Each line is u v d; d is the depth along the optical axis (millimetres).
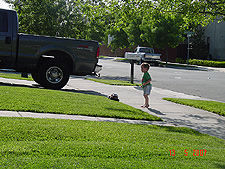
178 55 45531
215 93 14852
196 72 27672
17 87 10258
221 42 40781
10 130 5438
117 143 5402
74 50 11500
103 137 5742
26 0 22359
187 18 11469
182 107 10734
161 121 8383
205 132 7625
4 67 11039
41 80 11289
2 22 10859
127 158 4719
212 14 10500
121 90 13555
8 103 7750
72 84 14422
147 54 35438
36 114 7281
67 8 23125
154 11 10812
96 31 24219
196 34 42125
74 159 4434
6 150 4488
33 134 5406
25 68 11188
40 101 8422
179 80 20016
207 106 10773
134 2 10664
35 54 11055
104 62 41094
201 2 10391
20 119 6434
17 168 3943
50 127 5914
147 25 39281
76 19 23281
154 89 15367
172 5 10594
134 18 11164
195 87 16766
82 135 5688
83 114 7848
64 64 11430
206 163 4867
